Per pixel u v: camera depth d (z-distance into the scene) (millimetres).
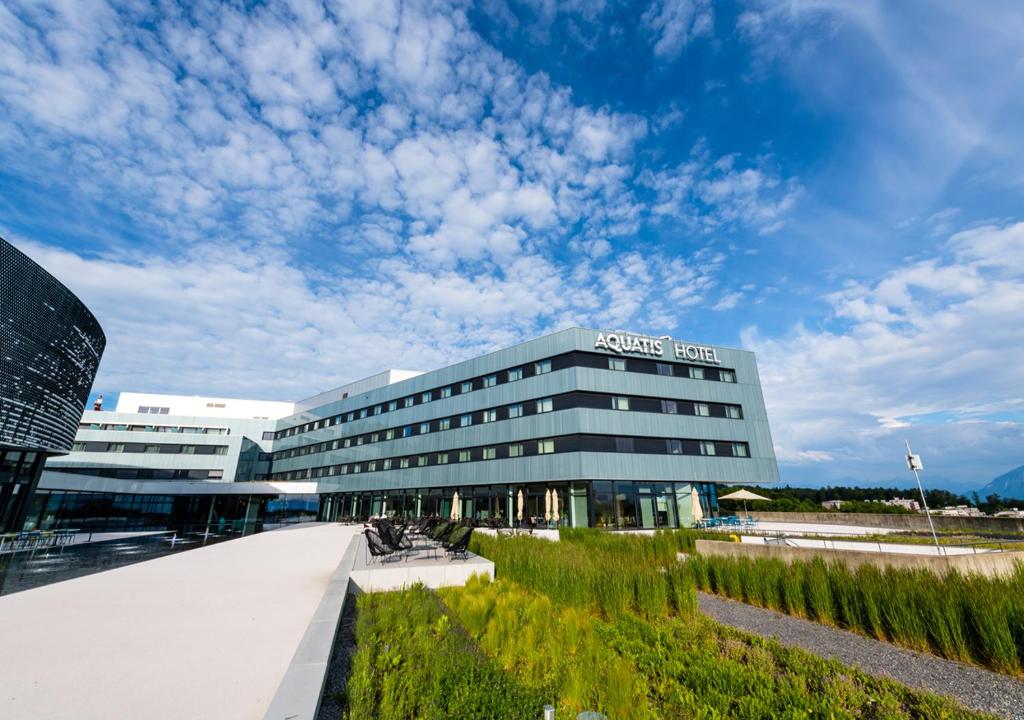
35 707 3953
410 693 4414
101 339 32531
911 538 20141
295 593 9039
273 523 45844
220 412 74500
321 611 6641
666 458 32875
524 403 35438
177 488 49219
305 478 60844
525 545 13758
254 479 67312
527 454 34125
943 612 7586
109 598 8461
